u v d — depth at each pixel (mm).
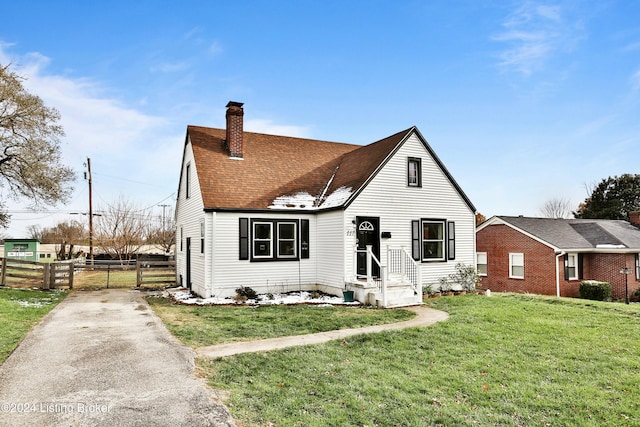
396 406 5148
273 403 5129
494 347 7895
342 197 14750
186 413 4723
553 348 7848
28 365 6445
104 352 7211
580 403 5387
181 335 8602
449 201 16516
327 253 15016
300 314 11234
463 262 16703
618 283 22031
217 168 15758
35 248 27250
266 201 15102
